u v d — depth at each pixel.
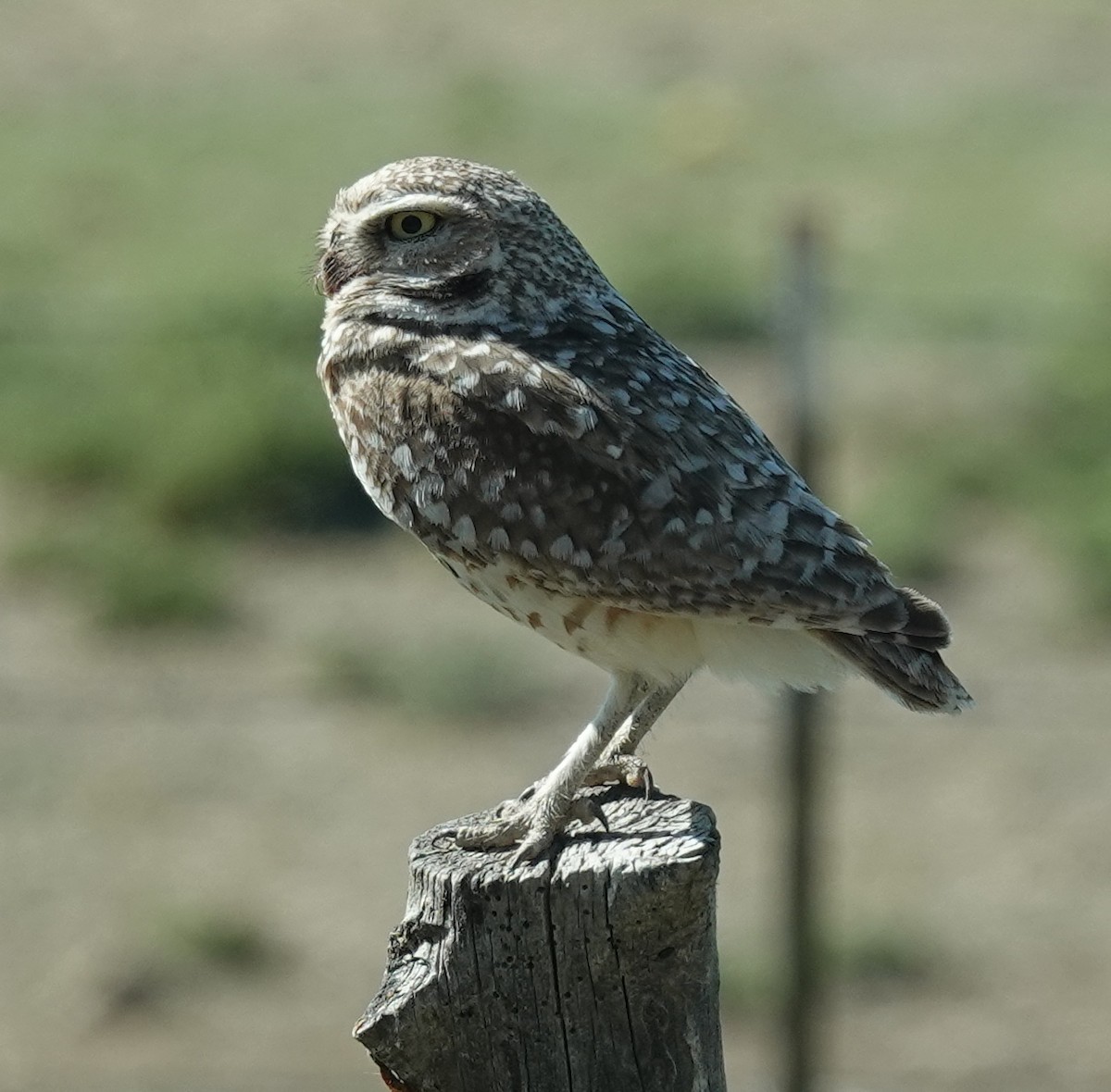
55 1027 13.30
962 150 38.69
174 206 34.69
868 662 6.05
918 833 15.89
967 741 17.30
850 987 13.87
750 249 31.41
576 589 6.20
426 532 6.43
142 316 26.08
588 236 31.98
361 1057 12.98
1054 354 25.44
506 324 6.47
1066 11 50.41
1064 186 35.72
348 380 6.55
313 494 21.70
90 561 20.12
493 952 5.41
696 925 5.37
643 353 6.44
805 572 5.98
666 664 6.29
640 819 5.71
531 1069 5.45
